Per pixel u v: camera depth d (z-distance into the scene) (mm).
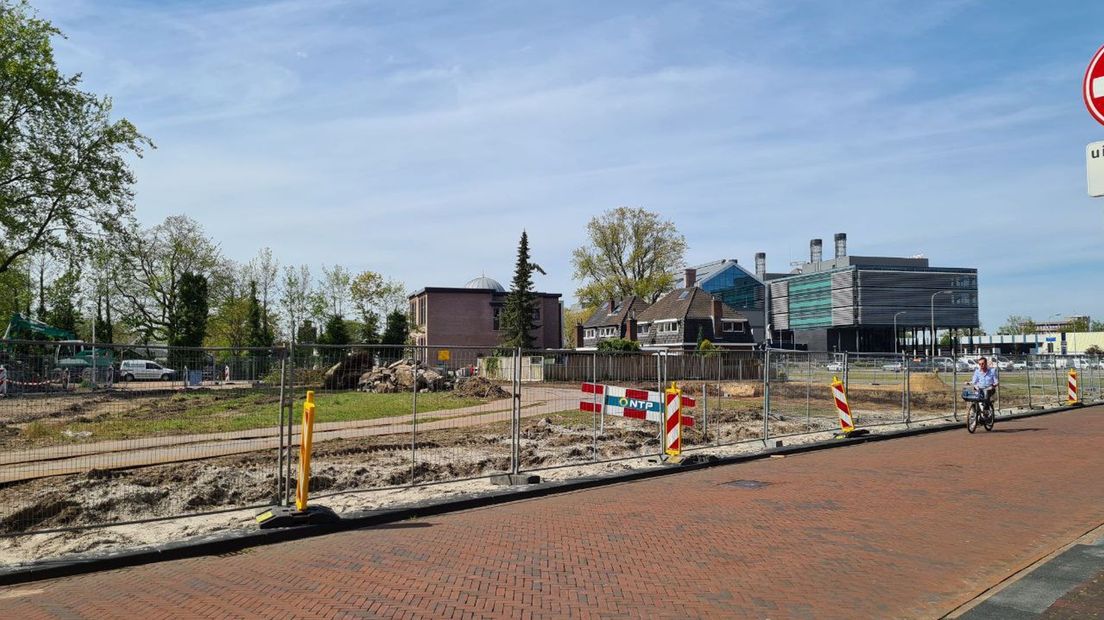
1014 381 26797
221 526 8203
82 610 5516
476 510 9203
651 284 66000
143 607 5547
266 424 11211
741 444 15180
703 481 11062
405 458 12875
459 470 12391
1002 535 7520
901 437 17047
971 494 9648
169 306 52500
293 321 60906
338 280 63938
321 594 5766
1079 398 28812
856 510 8734
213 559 7031
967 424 17594
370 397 14938
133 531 8102
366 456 12984
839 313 108938
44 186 28859
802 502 9242
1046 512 8547
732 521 8219
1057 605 5375
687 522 8195
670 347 62250
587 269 67188
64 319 50500
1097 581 5895
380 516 8523
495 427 17031
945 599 5625
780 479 11039
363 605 5477
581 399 12680
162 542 7527
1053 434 16906
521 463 13102
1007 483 10438
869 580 6078
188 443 9133
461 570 6379
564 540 7441
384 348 10383
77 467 8133
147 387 8812
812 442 15312
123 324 54812
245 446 10430
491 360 14758
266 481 10836
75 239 30031
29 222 28750
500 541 7438
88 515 8875
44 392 7840
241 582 6176
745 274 118312
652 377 16734
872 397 27078
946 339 126250
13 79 27344
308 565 6672
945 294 109938
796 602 5551
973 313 111438
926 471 11586
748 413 21359
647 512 8789
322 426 15516
